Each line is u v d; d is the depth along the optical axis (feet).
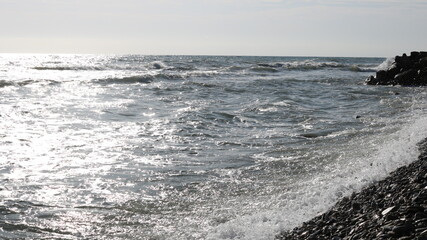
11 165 38.04
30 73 131.23
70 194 31.14
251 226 23.76
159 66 173.27
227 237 22.77
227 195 30.68
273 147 44.83
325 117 63.82
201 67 181.98
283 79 126.41
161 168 37.81
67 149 44.24
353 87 112.37
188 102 80.07
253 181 33.60
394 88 110.52
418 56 132.57
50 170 36.96
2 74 124.36
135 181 34.24
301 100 83.66
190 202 29.60
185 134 52.26
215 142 47.93
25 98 79.92
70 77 119.24
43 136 49.90
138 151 43.83
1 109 66.74
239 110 70.64
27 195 30.68
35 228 25.30
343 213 22.74
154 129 55.01
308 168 35.96
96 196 30.81
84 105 73.92
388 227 18.11
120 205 29.14
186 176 35.42
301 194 28.73
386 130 48.91
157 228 25.34
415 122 52.39
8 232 24.57
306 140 47.85
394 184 25.07
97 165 38.65
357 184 27.20
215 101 81.71
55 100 78.69
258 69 170.19
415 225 17.66
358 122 58.18
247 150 43.96
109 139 49.14
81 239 24.03
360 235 18.67
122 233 24.73
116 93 90.79
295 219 23.75
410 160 30.53
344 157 37.73
